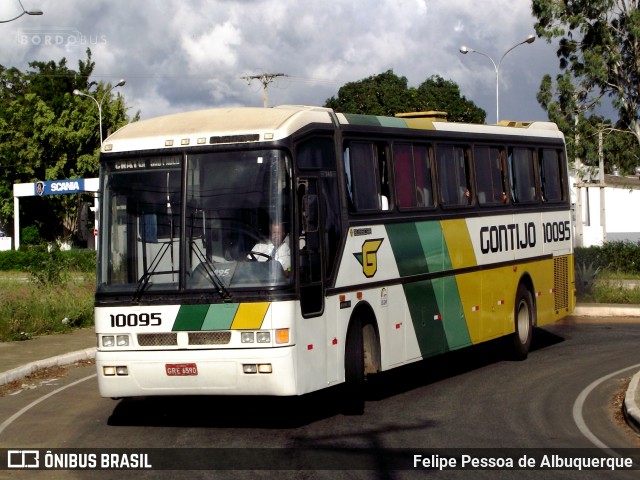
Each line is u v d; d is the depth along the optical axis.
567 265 18.70
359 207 12.04
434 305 13.77
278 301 10.15
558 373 15.02
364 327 12.09
